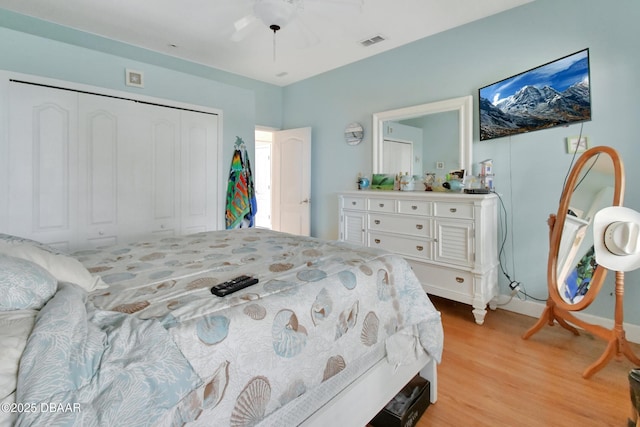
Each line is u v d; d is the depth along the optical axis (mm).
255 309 1020
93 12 2799
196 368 833
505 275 2871
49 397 631
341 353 1219
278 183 4914
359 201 3400
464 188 2904
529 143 2676
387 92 3660
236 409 897
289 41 3357
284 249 1799
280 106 4969
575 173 2234
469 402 1666
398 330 1496
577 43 2416
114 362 751
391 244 3141
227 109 3506
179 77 3117
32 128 2354
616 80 2266
